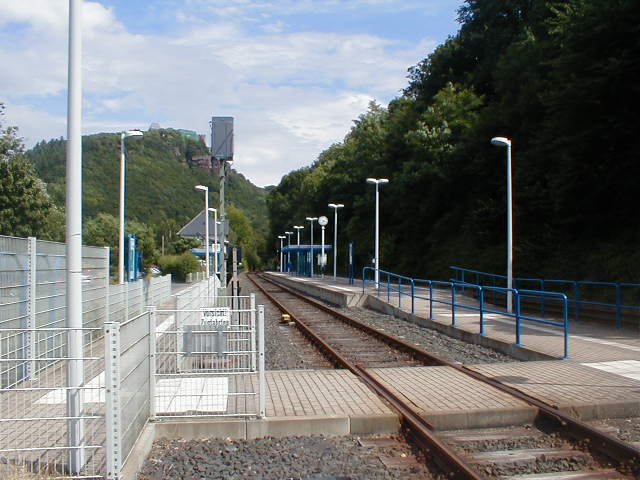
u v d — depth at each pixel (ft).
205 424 24.25
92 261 46.65
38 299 34.63
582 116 85.51
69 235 19.97
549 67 115.96
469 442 23.66
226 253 83.87
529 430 25.36
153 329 24.77
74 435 19.16
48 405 22.93
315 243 287.07
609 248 83.97
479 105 163.53
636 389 29.78
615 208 87.76
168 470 20.57
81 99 20.15
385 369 36.58
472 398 28.43
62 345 37.01
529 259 101.35
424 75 206.69
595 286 79.00
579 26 86.69
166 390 27.48
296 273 236.63
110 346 18.40
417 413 25.62
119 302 58.70
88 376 25.53
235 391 29.27
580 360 38.14
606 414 26.94
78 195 20.07
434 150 154.81
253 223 558.15
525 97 118.21
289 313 81.61
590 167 85.25
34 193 126.93
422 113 177.99
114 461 18.28
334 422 24.91
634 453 20.54
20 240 31.83
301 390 30.27
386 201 182.91
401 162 183.62
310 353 49.01
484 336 48.88
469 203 144.05
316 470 20.63
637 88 78.33
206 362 28.40
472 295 94.58
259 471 20.51
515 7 169.99
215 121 75.66
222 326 30.17
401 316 73.00
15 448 19.69
